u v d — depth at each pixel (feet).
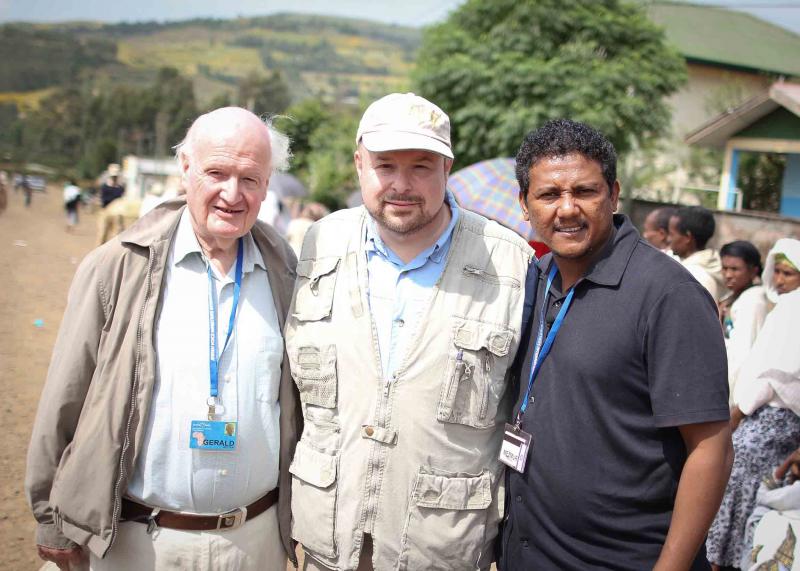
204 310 7.99
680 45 83.20
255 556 8.22
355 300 7.96
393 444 7.66
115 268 7.81
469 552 7.79
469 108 48.11
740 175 46.14
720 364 6.43
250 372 8.02
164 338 7.82
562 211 6.83
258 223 8.55
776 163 45.19
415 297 8.00
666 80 50.03
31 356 26.53
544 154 6.93
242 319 8.13
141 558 7.92
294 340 8.16
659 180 65.31
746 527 10.48
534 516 7.29
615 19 49.42
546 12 47.98
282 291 8.59
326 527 7.80
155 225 8.07
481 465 7.93
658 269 6.74
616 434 6.75
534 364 7.41
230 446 7.76
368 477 7.68
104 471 7.55
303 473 7.95
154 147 349.20
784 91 39.52
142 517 7.86
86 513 7.62
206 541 7.86
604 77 46.29
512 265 8.23
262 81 332.19
